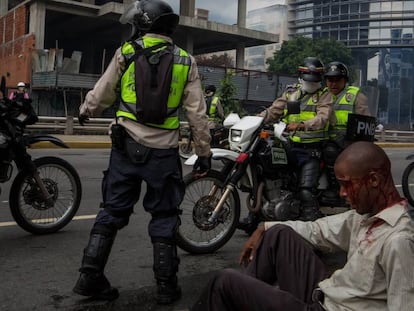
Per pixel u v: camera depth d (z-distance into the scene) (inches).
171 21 132.8
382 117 3235.7
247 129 175.6
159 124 129.5
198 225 174.2
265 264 96.5
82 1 1240.2
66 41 1556.3
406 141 1131.3
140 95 127.0
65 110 955.3
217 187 178.1
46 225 201.9
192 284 151.3
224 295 85.4
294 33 3590.1
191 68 132.8
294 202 180.7
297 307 82.0
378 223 77.1
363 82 3307.1
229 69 1131.9
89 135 741.9
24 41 1151.6
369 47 3307.1
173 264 134.5
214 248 182.7
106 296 135.6
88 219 228.8
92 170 398.6
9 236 197.8
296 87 198.8
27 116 189.2
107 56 1620.3
